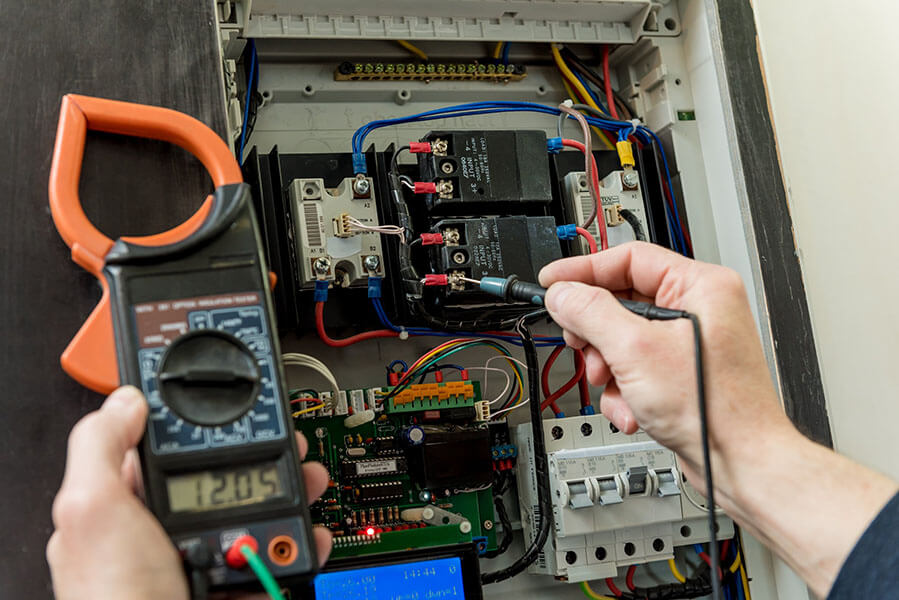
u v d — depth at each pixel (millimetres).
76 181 676
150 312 613
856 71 1295
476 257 1257
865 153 1292
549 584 1350
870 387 1247
